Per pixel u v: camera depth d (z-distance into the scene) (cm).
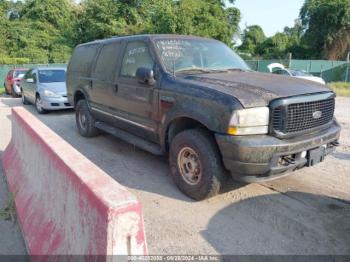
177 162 408
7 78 1723
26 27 3916
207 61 482
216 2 3531
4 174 471
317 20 3716
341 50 3594
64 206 237
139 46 493
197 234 324
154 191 425
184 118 397
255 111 334
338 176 466
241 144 329
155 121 446
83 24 3850
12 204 375
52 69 1141
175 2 3491
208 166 365
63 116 984
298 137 357
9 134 739
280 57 4044
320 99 374
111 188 186
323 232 324
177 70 443
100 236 172
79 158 245
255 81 390
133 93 484
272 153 333
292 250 297
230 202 388
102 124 620
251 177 344
